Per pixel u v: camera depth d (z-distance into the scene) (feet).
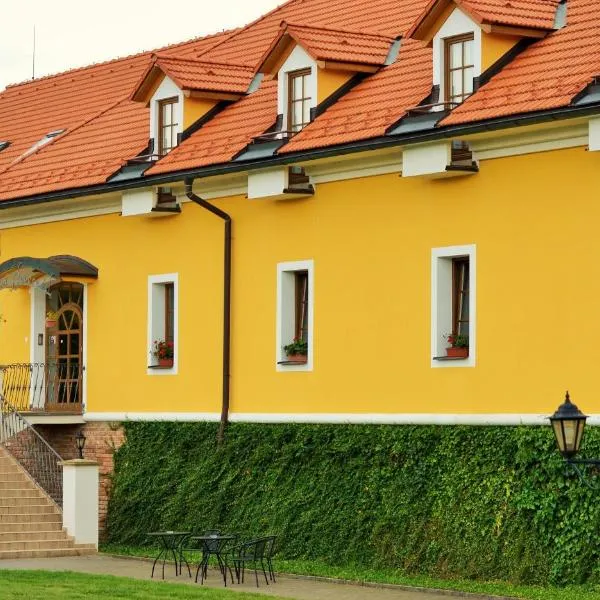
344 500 101.45
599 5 98.84
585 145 90.33
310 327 106.11
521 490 91.66
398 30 114.73
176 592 87.76
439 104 97.25
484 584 90.58
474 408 95.45
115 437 120.47
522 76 95.14
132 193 118.01
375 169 102.17
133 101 121.80
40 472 117.91
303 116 108.68
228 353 111.65
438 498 96.07
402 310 100.12
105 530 118.62
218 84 118.32
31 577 94.84
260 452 107.96
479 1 97.91
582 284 90.27
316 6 130.41
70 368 128.16
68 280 123.24
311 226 106.42
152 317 118.83
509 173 94.32
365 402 102.12
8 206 128.16
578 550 88.22
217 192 113.60
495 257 94.84
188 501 111.86
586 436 89.04
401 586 92.32
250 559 96.68
